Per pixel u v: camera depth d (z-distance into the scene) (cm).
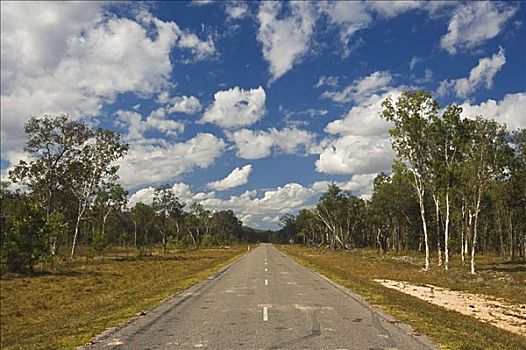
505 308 1980
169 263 5278
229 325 1236
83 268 4600
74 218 6888
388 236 10056
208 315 1407
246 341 1032
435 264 5253
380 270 4131
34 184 5762
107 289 2956
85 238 7381
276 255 6744
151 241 10112
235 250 9600
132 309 1559
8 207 4697
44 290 2919
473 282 3177
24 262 4025
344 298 1848
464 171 4172
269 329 1178
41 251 4062
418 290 2642
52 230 4284
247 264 4406
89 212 6844
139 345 998
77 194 6225
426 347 977
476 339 1105
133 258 6269
